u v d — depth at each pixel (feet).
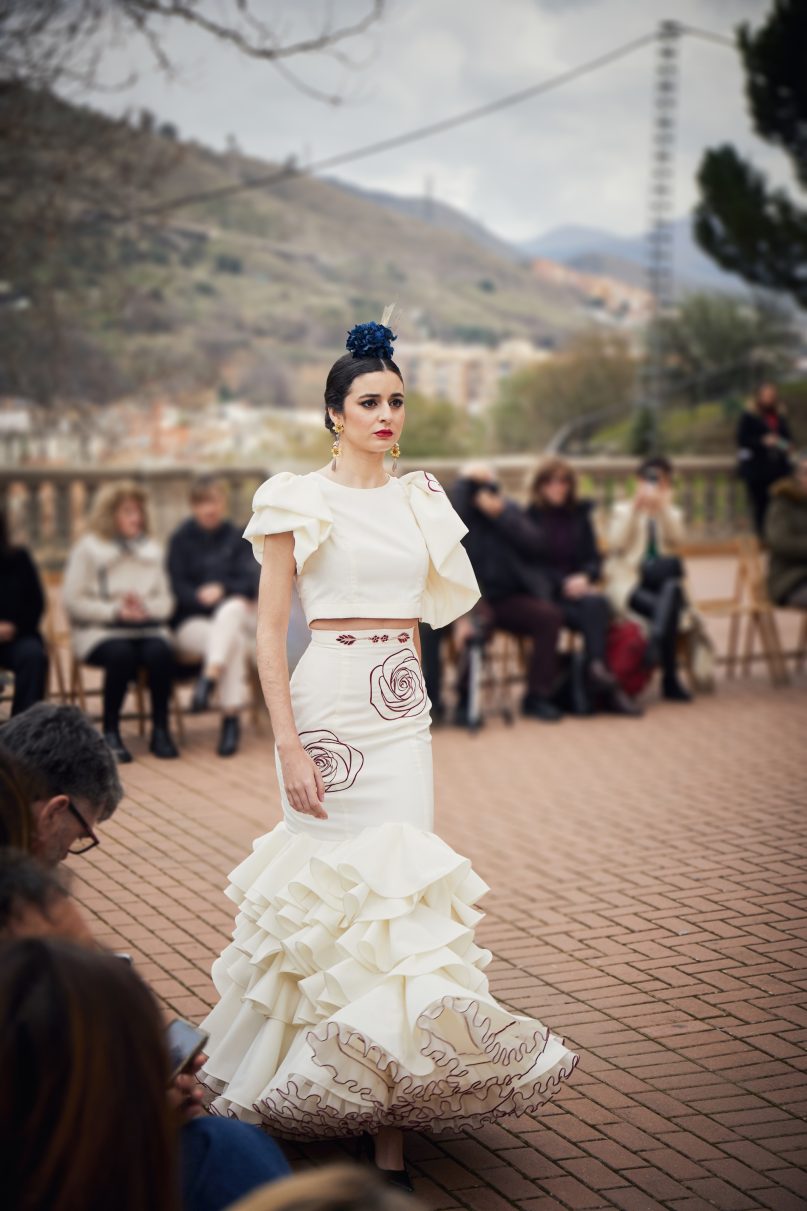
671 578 28.66
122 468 47.21
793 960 14.26
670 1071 11.82
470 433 112.16
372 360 10.75
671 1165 10.30
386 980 9.79
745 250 77.77
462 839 18.95
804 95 73.77
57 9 41.16
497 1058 9.60
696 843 18.54
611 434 100.83
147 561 23.02
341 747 10.52
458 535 11.03
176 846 16.79
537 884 16.93
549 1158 10.48
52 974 5.18
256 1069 10.11
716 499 57.72
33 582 21.35
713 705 28.40
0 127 47.85
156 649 21.97
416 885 10.02
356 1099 9.64
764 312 91.81
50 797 8.89
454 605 11.40
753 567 31.04
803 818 19.63
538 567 27.76
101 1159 5.05
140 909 14.82
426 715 10.95
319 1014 9.95
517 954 14.57
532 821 19.81
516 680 29.45
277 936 10.27
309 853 10.54
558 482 28.55
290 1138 10.40
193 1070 8.00
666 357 91.61
